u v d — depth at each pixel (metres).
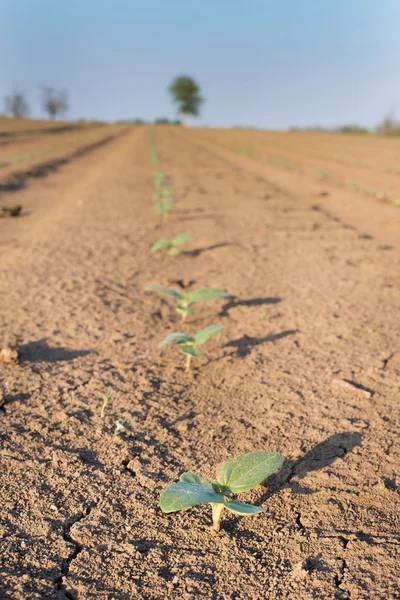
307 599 1.83
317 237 7.61
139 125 83.19
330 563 1.99
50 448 2.73
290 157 24.33
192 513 2.32
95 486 2.46
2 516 2.24
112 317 4.58
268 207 10.21
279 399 3.27
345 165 20.28
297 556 2.04
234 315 4.73
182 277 5.91
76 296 5.03
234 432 2.93
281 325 4.43
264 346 4.05
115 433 2.85
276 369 3.66
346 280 5.53
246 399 3.29
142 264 6.33
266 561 2.03
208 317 4.73
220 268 6.20
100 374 3.56
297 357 3.83
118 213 9.42
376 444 2.76
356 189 13.43
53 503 2.34
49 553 2.05
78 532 2.17
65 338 4.11
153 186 13.26
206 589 1.90
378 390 3.33
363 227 9.02
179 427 2.97
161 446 2.80
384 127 46.75
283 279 5.68
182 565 2.01
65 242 7.12
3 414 3.04
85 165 21.23
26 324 4.35
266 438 2.86
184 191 12.38
